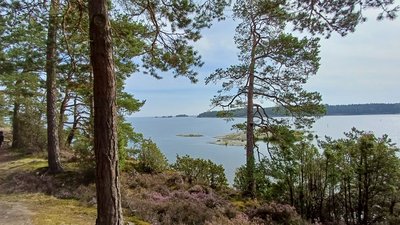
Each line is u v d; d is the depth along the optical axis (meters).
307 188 12.16
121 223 4.84
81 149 12.55
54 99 12.83
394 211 10.99
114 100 4.87
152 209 8.68
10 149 20.75
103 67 4.75
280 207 10.75
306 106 14.89
